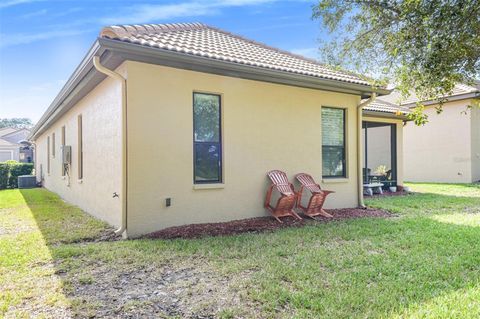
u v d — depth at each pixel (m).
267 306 3.36
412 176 19.02
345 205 9.47
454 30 4.36
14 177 22.05
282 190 7.86
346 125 9.56
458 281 3.95
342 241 5.88
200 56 6.41
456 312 3.16
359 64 6.25
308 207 8.13
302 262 4.69
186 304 3.46
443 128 17.62
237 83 7.62
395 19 5.20
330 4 5.79
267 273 4.27
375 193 13.19
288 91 8.44
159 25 8.26
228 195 7.48
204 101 7.29
